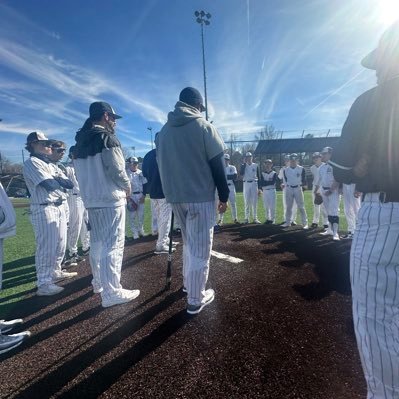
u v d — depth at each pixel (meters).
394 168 1.24
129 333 2.55
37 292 3.55
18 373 2.11
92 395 1.87
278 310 2.83
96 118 3.08
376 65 1.39
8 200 2.49
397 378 1.28
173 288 3.47
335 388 1.83
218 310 2.87
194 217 2.68
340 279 3.58
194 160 2.60
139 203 6.60
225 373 2.00
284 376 1.95
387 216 1.27
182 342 2.37
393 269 1.28
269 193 7.80
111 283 3.05
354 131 1.39
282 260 4.41
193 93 2.78
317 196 6.03
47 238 3.53
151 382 1.95
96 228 3.10
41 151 3.66
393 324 1.30
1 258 2.47
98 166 2.92
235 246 5.33
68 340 2.50
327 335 2.39
